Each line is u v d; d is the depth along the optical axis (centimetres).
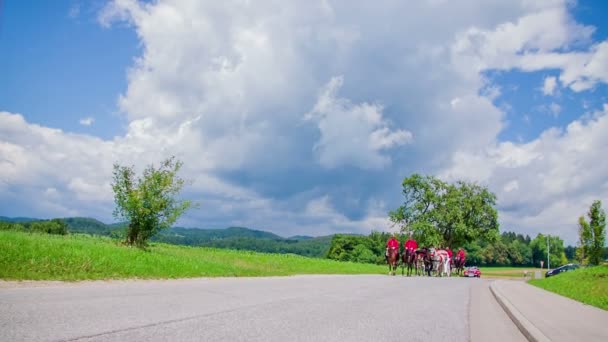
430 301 1350
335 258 12325
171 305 902
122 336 594
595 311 1409
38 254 1476
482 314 1175
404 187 6969
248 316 830
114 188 2730
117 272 1527
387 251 3412
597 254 5066
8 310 715
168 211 2791
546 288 2558
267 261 3206
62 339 554
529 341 861
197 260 2388
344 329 765
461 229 6512
